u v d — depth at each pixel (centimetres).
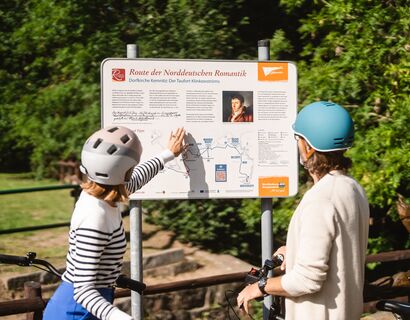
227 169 366
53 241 795
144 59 359
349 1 588
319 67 623
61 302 270
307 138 271
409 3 594
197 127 363
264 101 367
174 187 363
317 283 252
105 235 262
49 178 1441
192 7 793
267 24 883
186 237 751
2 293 623
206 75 363
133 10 825
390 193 548
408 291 448
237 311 652
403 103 547
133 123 360
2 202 1117
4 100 983
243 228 762
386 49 580
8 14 953
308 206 258
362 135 583
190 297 646
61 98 883
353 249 260
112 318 252
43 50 898
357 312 263
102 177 266
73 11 823
